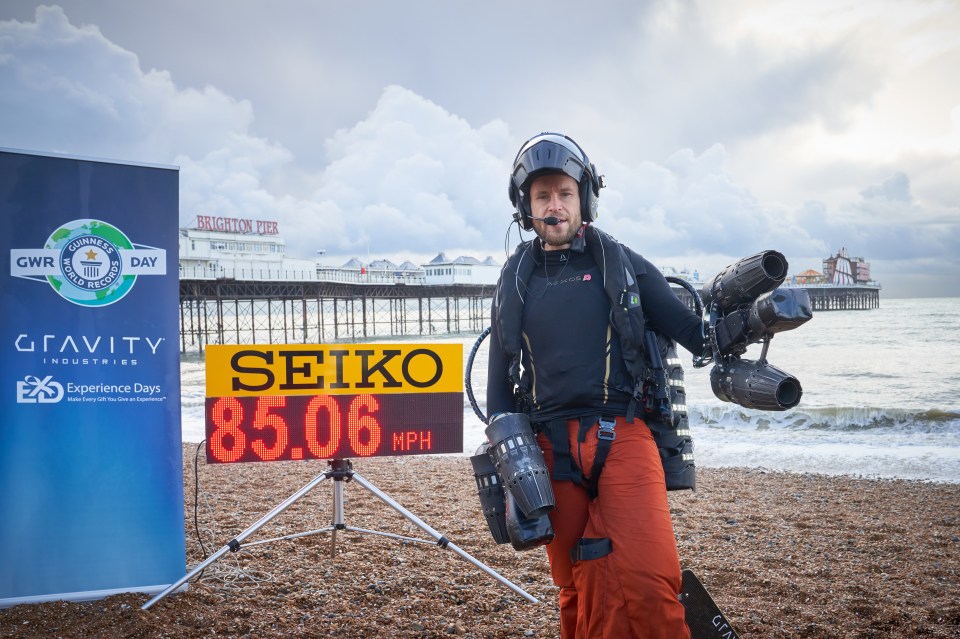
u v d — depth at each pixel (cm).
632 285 209
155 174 380
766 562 488
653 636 186
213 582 408
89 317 369
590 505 204
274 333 8350
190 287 5366
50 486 363
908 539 562
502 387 233
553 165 214
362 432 412
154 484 376
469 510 657
